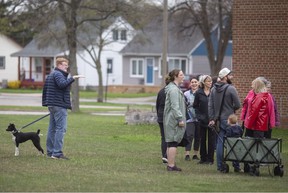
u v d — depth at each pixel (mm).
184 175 29109
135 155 36625
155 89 144375
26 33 154625
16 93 134250
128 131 52094
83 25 104062
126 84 150500
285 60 51844
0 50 160875
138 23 91125
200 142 34531
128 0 84062
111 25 117812
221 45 107250
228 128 30812
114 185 25359
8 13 84438
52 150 33594
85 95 134125
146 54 146500
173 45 145000
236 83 53125
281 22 51906
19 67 157250
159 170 30594
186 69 144250
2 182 25156
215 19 113938
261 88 31234
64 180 26172
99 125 57188
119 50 151250
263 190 25625
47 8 82562
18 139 33375
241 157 29766
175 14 105375
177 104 29766
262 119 30953
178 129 30047
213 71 107812
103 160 33562
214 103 31469
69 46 86250
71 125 56656
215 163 34375
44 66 156500
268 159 29500
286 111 51625
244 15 52812
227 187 26031
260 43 52500
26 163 30766
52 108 32531
